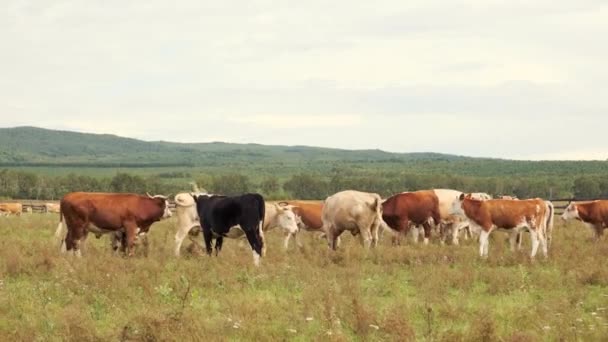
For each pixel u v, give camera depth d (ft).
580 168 456.04
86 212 70.13
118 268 55.21
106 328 36.78
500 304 43.70
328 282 49.19
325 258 66.39
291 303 42.47
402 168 586.45
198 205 70.33
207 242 70.23
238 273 55.06
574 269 56.39
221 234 68.95
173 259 66.39
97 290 46.24
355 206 76.59
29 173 344.08
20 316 39.75
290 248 83.46
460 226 87.45
